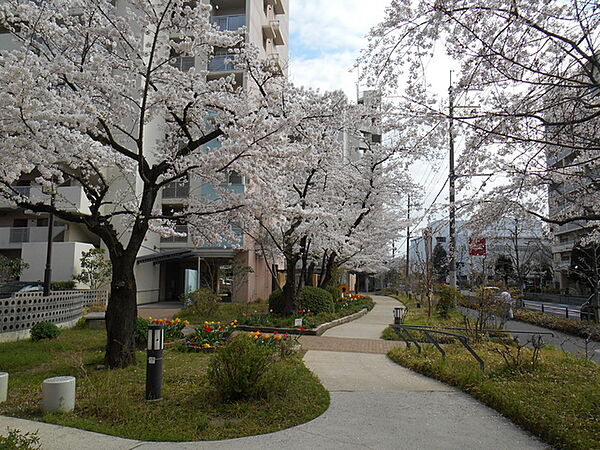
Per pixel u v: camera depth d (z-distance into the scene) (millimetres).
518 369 7184
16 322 11516
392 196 19219
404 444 4547
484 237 10312
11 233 24266
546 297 33312
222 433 4684
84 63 8336
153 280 26641
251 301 25594
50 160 7238
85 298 18094
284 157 7871
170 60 8641
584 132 6180
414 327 9227
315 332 13227
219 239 9945
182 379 6891
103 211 22828
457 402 6176
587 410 5059
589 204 7484
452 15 5164
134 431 4629
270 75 10414
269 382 5875
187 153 8844
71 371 7395
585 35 4824
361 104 12992
